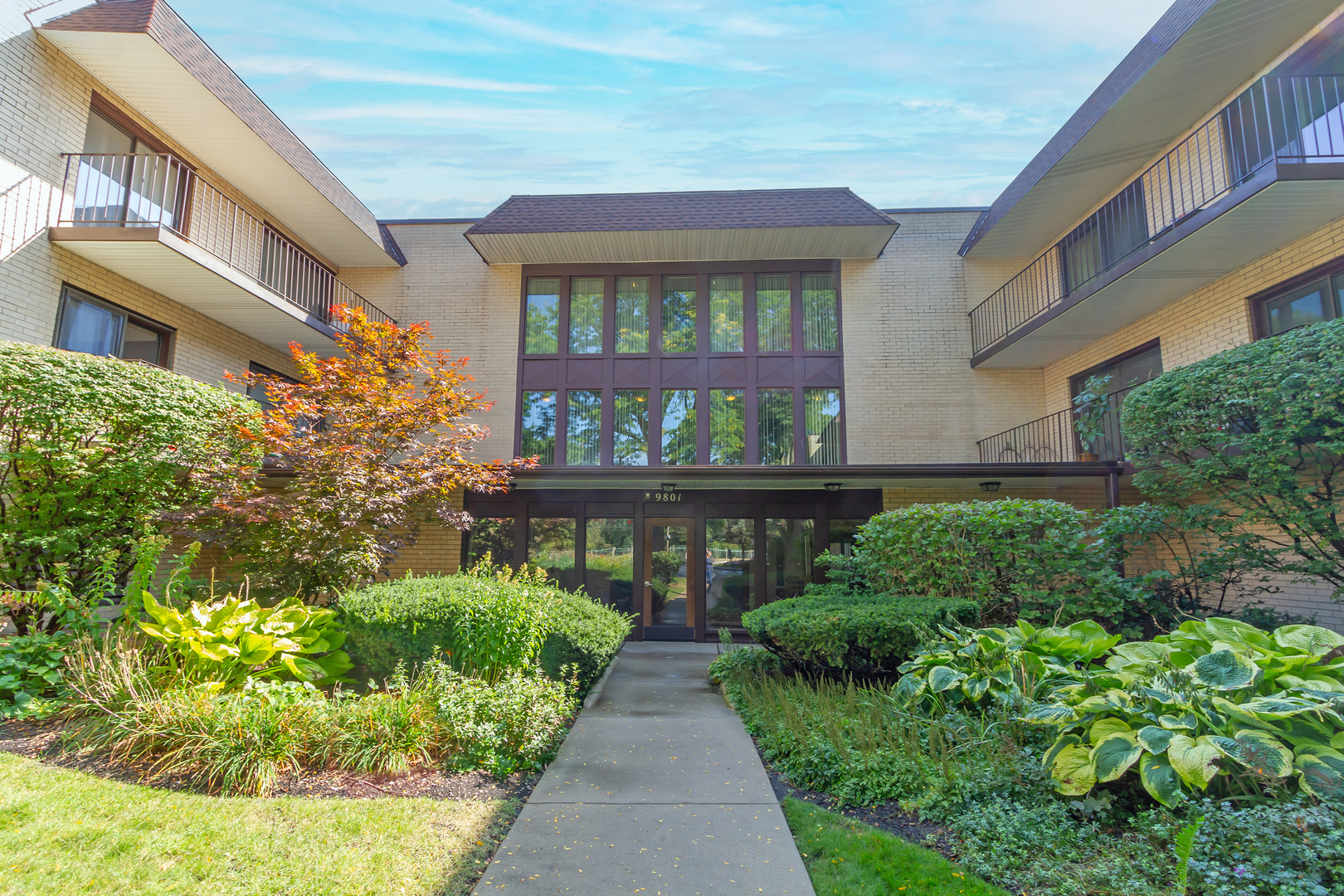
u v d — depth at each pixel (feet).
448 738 13.94
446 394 26.76
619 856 10.18
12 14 23.57
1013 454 39.04
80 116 26.22
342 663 17.61
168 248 25.66
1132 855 9.25
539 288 41.88
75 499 19.84
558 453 39.55
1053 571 21.52
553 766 14.14
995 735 12.85
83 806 10.35
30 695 14.43
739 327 41.04
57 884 8.35
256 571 22.93
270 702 13.19
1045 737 12.73
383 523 24.29
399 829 10.57
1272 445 19.90
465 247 42.34
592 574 37.78
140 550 17.97
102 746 12.53
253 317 33.17
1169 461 23.45
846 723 14.64
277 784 12.13
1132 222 32.48
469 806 11.73
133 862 9.00
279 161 32.65
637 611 37.11
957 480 34.42
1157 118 28.27
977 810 10.85
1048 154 32.94
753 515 38.19
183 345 31.35
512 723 14.11
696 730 16.89
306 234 38.86
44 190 24.56
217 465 22.93
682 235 37.96
